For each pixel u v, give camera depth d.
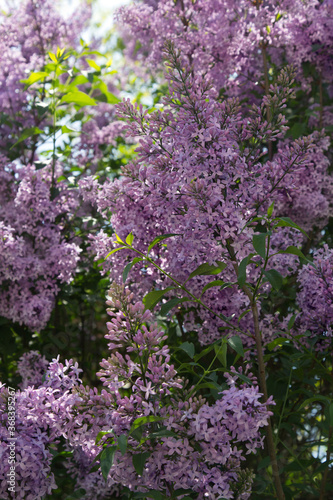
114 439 2.14
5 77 4.67
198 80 2.50
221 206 2.35
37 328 3.85
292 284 3.87
